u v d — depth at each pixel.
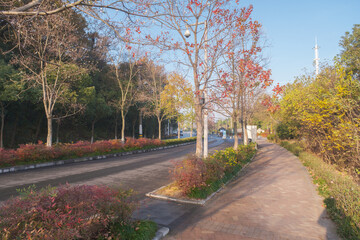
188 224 4.96
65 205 3.16
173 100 27.23
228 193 7.46
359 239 3.98
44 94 13.75
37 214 2.92
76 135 27.95
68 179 9.02
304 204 6.36
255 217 5.40
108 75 27.83
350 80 9.45
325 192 6.95
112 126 35.44
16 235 2.64
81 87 18.88
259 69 9.77
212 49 9.81
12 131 21.48
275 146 26.95
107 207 3.60
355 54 12.35
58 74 14.32
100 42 18.12
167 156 17.83
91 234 3.39
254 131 33.91
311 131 12.59
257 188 8.09
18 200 3.12
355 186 5.60
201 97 9.48
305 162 12.53
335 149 10.29
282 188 8.05
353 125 8.11
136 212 5.53
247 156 14.91
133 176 9.91
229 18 9.63
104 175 9.98
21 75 14.22
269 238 4.34
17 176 9.35
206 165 7.88
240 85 12.25
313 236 4.44
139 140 22.83
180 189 7.16
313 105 10.96
